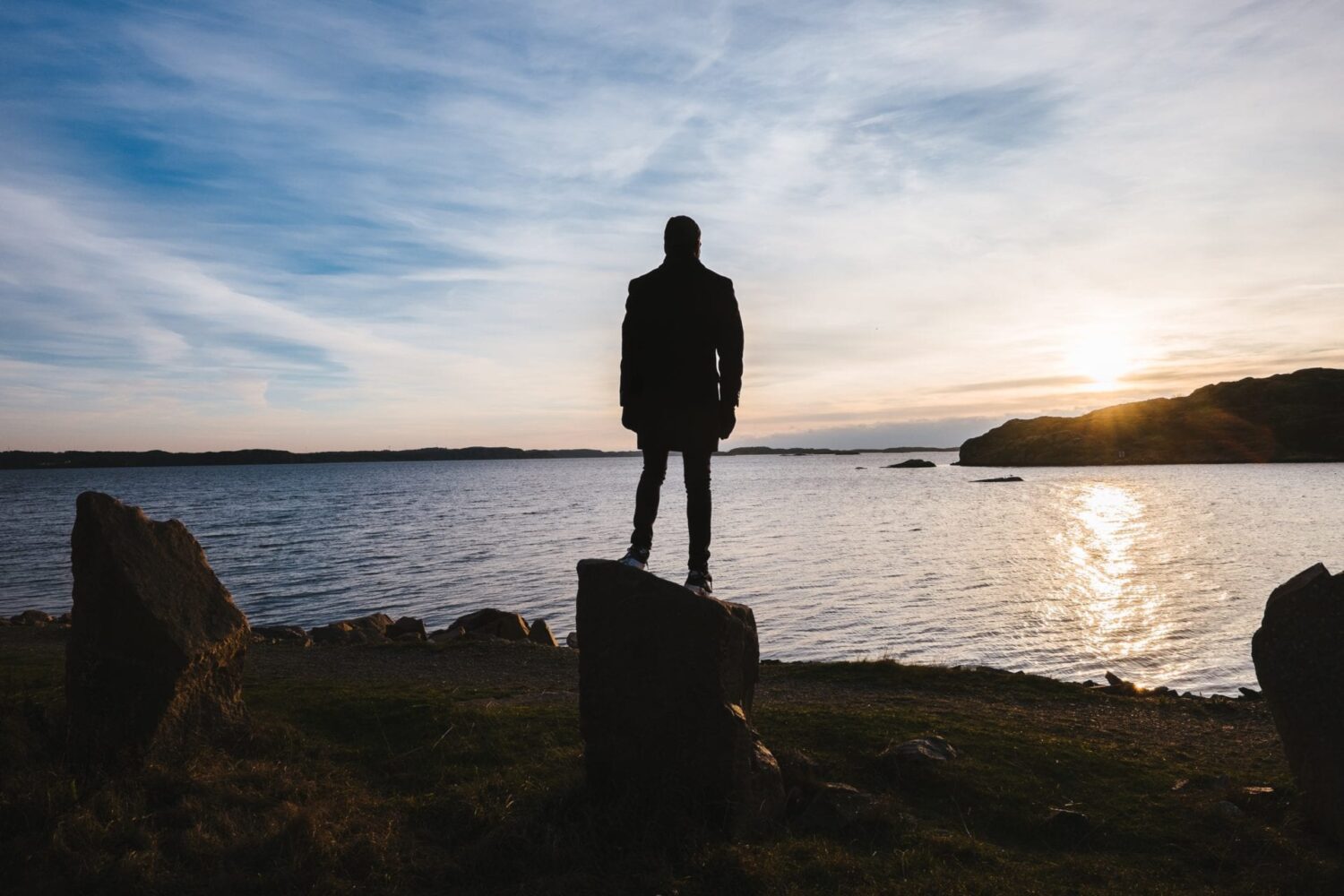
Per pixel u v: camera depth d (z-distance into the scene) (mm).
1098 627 29125
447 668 15688
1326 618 7117
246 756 8008
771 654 25719
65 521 87500
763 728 9438
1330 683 7047
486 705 11180
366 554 53062
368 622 24125
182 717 7797
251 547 57188
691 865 5801
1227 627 28875
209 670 8156
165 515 91438
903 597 35500
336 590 39094
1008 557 48812
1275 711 7422
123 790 6711
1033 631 28625
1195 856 6738
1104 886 6098
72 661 7555
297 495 137875
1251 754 9805
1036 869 6375
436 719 9664
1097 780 8438
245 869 5746
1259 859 6605
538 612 33406
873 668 14594
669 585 6418
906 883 5809
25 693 9914
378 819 6695
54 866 5586
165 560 8133
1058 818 7316
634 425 6430
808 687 13555
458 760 8430
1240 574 40562
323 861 5789
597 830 6227
